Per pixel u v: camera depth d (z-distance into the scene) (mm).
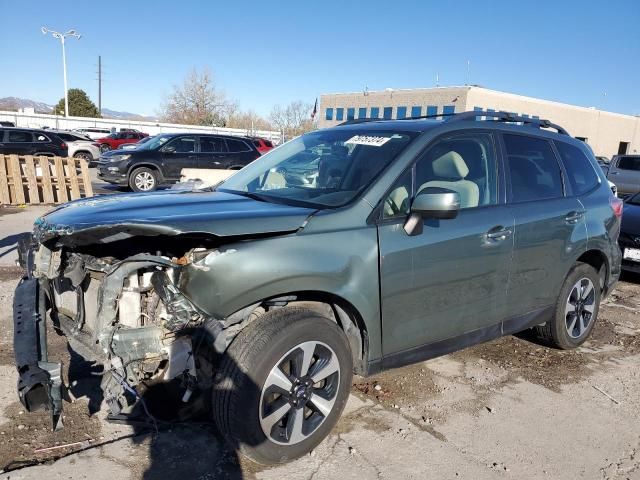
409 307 3213
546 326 4496
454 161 3578
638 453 3178
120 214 2830
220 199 3311
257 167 4121
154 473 2730
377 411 3459
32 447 2885
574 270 4465
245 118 71250
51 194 12328
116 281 2568
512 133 4051
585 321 4711
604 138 49969
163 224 2512
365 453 3000
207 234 2539
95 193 14508
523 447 3164
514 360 4434
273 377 2688
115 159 14531
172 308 2514
